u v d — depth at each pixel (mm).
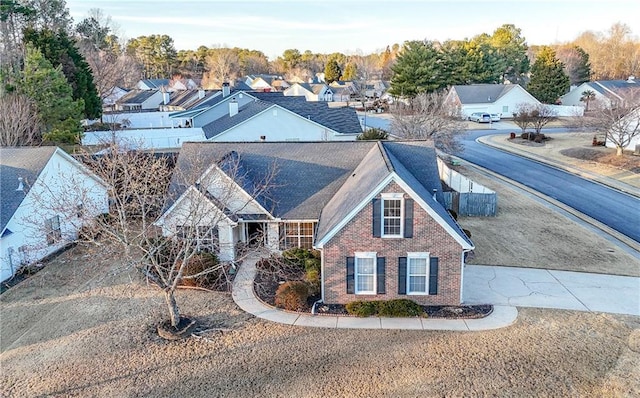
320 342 18406
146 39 156375
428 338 18516
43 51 56844
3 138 39438
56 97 47219
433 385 15742
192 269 22891
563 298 21562
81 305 21844
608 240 28547
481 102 80125
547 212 33875
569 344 17906
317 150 29594
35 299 22578
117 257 25156
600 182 41281
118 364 17250
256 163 28797
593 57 128750
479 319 19875
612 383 15641
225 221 24859
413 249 20641
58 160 29766
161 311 21109
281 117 44969
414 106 53312
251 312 20828
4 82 45250
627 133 46969
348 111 49531
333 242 20859
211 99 64438
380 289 21125
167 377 16453
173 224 23281
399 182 20000
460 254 20500
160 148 56500
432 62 81438
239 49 198250
